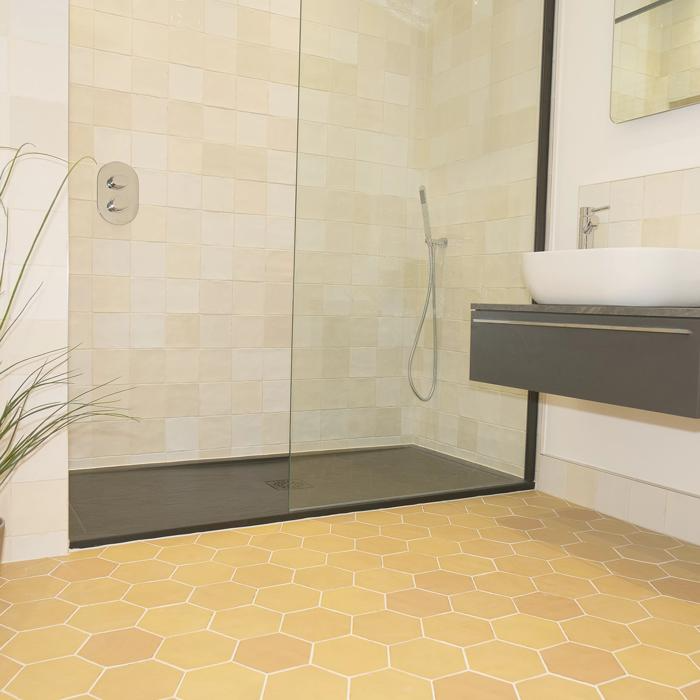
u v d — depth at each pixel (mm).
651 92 2365
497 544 2258
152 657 1488
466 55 2744
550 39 2809
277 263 3496
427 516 2555
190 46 3234
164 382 3303
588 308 1906
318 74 2504
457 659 1509
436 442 2811
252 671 1439
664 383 1725
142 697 1337
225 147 3336
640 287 1828
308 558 2098
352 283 2623
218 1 3271
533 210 2891
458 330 2838
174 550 2156
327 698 1347
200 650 1522
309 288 2547
